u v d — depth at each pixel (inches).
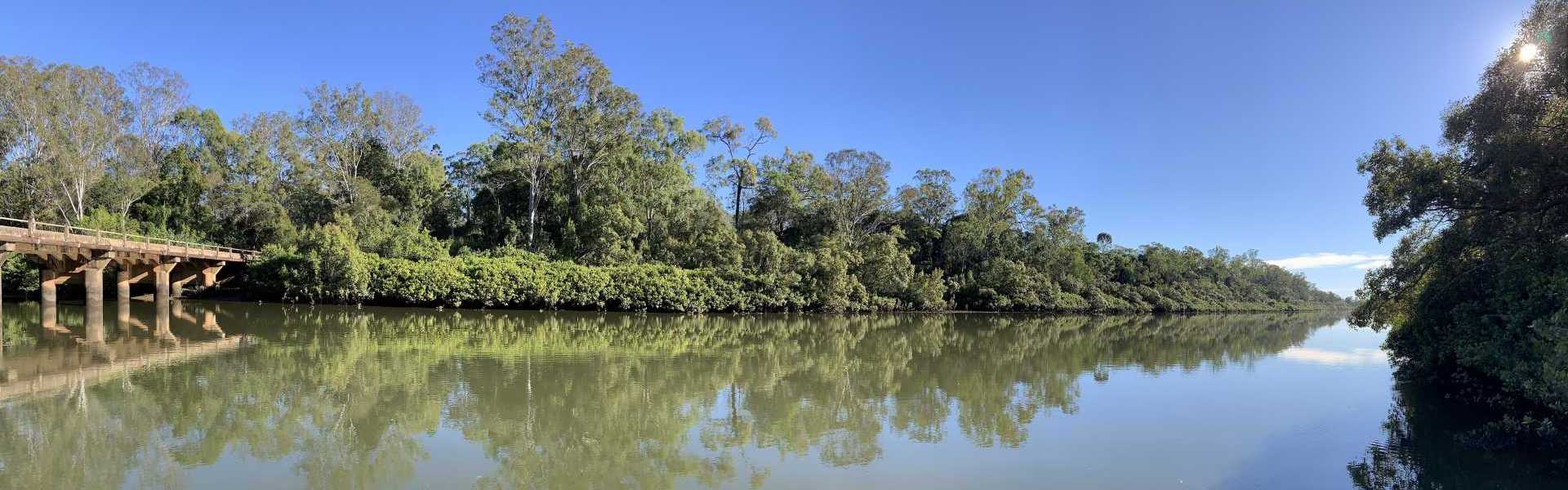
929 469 328.5
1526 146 384.8
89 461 313.0
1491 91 409.7
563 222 1587.1
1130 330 1346.0
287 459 323.0
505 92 1555.1
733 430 400.8
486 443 357.1
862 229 2075.5
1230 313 2620.6
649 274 1362.0
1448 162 466.0
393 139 1670.8
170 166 1508.4
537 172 1610.5
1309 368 709.3
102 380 501.0
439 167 1756.9
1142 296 2425.0
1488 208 440.1
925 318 1508.4
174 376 516.7
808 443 372.2
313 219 1513.3
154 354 632.4
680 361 670.5
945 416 445.1
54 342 706.8
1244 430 408.5
